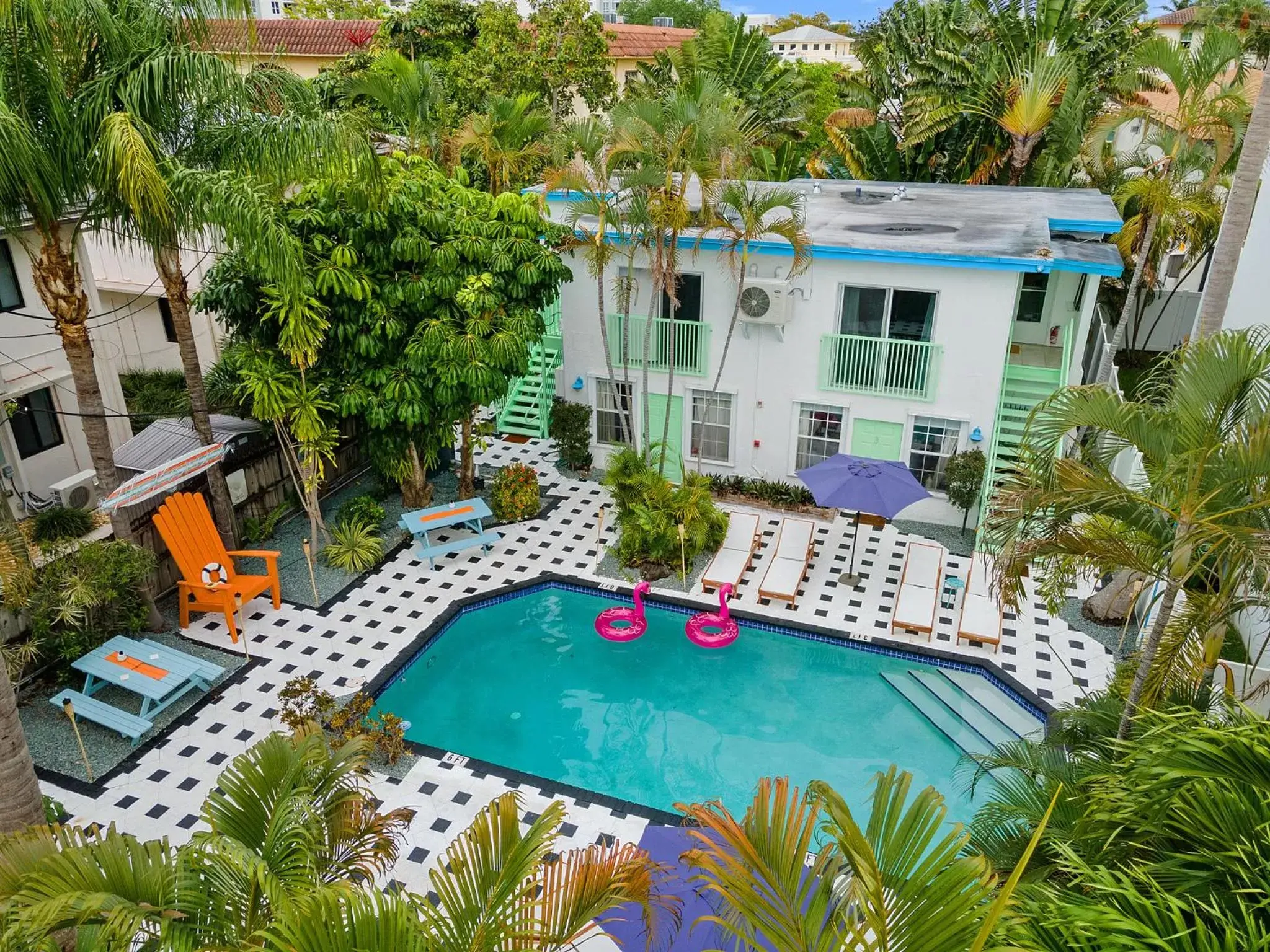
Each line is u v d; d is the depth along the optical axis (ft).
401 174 48.88
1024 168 80.43
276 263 39.29
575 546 54.24
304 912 15.53
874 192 68.49
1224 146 58.85
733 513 53.98
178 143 38.68
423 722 40.75
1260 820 16.06
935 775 37.63
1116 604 45.91
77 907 16.79
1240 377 21.80
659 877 24.70
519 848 18.95
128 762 36.88
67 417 53.47
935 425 54.90
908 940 14.23
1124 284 78.43
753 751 39.06
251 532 52.75
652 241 55.36
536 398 68.33
